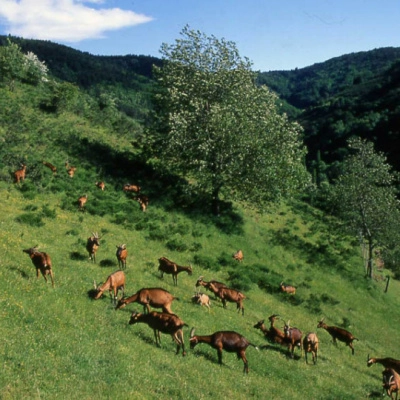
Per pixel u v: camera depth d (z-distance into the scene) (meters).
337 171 128.38
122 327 18.77
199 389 15.38
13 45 69.81
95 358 14.75
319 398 19.11
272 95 48.41
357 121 163.62
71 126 59.03
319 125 182.50
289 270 43.28
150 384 14.38
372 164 52.41
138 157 55.53
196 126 45.34
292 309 34.44
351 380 23.53
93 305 20.11
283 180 45.56
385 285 49.75
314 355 24.45
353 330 35.38
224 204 50.62
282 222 55.50
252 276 36.88
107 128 66.19
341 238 56.69
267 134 45.53
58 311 17.69
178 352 18.25
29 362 12.98
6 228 28.11
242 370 19.27
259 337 25.12
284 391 18.31
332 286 43.12
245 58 48.78
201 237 41.66
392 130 147.12
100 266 27.03
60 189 39.75
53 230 31.17
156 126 51.12
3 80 65.88
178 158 47.19
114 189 45.00
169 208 45.16
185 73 50.00
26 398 11.09
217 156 44.75
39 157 45.19
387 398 22.23
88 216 36.69
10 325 15.02
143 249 34.06
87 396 12.16
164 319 18.03
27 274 21.19
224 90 48.22
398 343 36.44
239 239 44.66
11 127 50.03
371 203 49.38
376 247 54.00
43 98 65.81
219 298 29.62
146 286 25.98
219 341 18.83
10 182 37.84
